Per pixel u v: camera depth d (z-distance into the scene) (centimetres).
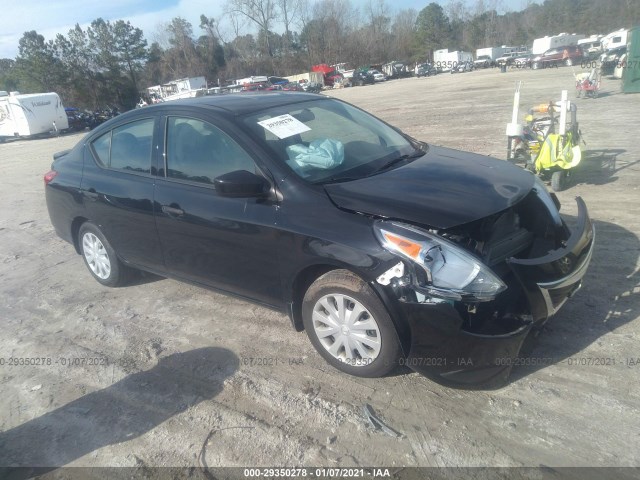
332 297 329
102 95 5947
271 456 285
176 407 333
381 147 410
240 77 7838
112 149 472
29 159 1781
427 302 286
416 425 294
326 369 353
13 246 709
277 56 8556
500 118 1405
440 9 9975
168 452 296
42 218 848
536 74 3509
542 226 360
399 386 328
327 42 8225
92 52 5866
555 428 281
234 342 399
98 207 470
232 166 371
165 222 411
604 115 1277
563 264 304
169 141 417
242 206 358
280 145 367
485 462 265
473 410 300
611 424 279
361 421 302
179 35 7719
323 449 285
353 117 448
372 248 299
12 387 374
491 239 320
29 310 496
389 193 322
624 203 593
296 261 334
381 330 307
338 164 365
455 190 326
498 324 296
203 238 387
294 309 356
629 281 413
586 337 351
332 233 314
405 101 2425
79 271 585
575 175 736
